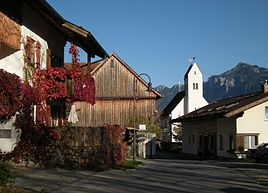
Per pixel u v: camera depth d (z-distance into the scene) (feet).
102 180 59.06
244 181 65.05
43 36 79.82
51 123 86.74
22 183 49.39
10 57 67.41
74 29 79.97
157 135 173.88
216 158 145.07
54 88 76.59
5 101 62.39
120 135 96.43
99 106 170.50
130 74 171.73
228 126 135.54
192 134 181.16
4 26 61.57
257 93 154.51
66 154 71.26
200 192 51.13
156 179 63.87
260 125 130.11
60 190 47.24
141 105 170.40
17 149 66.39
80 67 81.71
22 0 66.80
